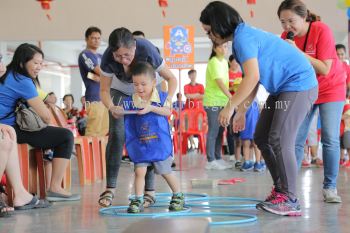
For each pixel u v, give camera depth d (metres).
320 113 4.52
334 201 4.48
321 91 4.46
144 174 4.19
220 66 7.92
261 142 4.00
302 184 5.91
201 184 5.89
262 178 6.84
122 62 4.05
